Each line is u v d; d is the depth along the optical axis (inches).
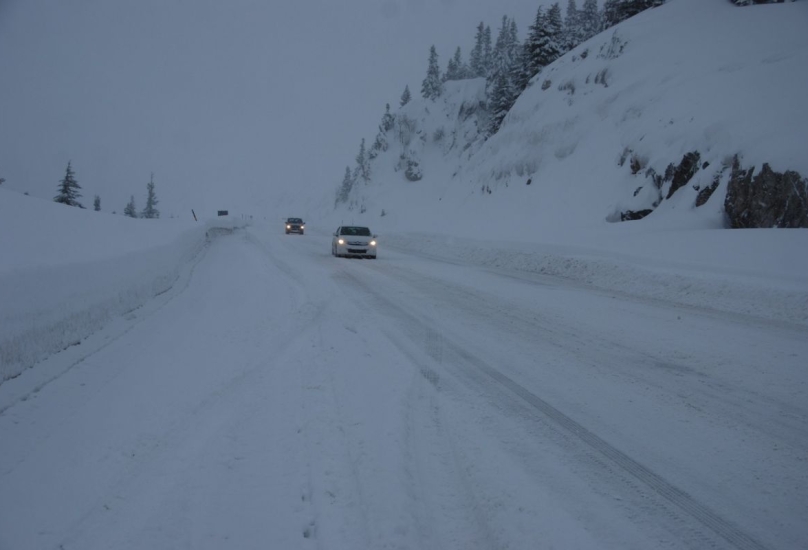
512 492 134.3
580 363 255.8
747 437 173.3
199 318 357.1
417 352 269.7
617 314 384.2
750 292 419.2
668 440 169.6
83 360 250.7
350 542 112.4
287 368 236.8
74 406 194.1
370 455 152.2
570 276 622.5
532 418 185.3
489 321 354.9
